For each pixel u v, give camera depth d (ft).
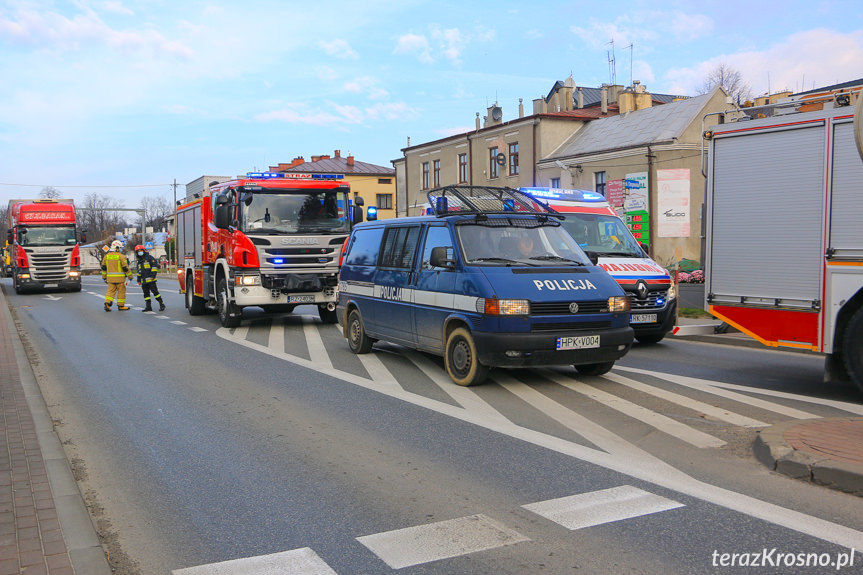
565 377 28.63
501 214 29.25
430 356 34.55
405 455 18.38
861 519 13.53
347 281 36.19
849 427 18.53
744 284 26.76
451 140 135.44
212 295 52.85
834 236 24.00
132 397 26.18
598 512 14.15
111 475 17.31
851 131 23.59
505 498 15.10
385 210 216.95
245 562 12.32
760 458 17.22
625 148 98.99
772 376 28.91
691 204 95.86
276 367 32.04
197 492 15.98
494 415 22.48
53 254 94.22
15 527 13.09
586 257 28.84
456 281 27.04
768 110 27.32
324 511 14.62
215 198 51.01
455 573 11.71
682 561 11.92
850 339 23.53
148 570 12.12
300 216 47.14
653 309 36.96
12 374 29.73
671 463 17.28
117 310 64.95
